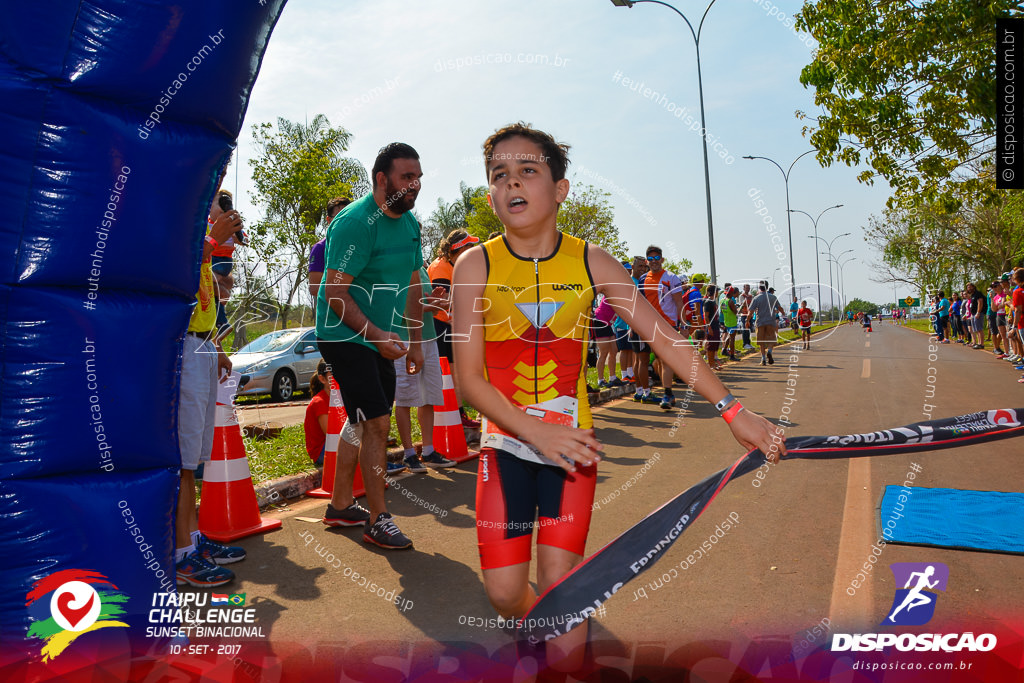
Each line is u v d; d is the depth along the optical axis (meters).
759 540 3.57
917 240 27.56
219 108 2.40
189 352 3.12
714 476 2.10
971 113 6.91
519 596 2.09
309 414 5.21
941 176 7.62
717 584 2.99
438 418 5.82
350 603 2.88
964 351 19.64
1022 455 5.46
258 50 2.52
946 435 2.28
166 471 2.39
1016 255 26.33
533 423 1.97
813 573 3.08
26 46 2.09
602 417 8.08
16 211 2.10
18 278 2.11
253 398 11.94
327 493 4.69
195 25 2.28
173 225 2.35
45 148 2.12
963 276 29.00
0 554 2.11
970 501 4.12
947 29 6.82
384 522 3.62
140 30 2.19
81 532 2.18
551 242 2.20
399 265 3.85
